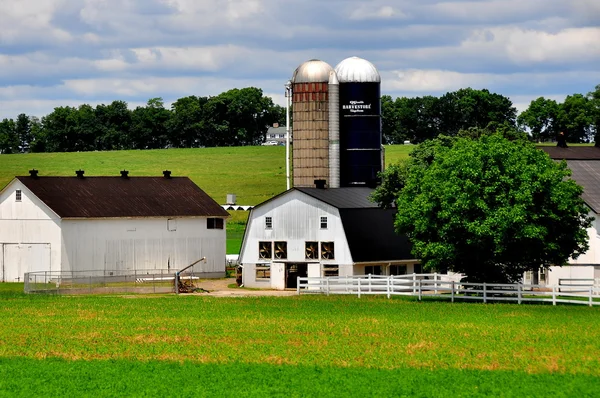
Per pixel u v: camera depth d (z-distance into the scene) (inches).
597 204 6304.1
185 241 7426.2
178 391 3046.3
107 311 5027.1
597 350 3668.8
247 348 3779.5
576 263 6195.9
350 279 5816.9
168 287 6269.7
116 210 7111.2
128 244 7130.9
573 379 3157.0
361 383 3120.1
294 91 7691.9
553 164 5418.3
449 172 5354.3
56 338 4072.3
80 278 6432.1
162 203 7431.1
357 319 4594.0
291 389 3053.6
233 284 6939.0
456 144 5585.6
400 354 3614.7
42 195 6934.1
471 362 3449.8
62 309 5137.8
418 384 3102.9
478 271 5556.1
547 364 3405.5
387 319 4584.2
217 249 7608.3
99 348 3816.4
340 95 7657.5
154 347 3821.4
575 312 4832.7
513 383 3105.3
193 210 7475.4
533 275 6250.0
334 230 6412.4
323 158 7632.9
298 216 6540.4
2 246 7071.9
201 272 7509.8
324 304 5319.9
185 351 3725.4
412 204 5487.2
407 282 5634.8
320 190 6811.0
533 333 4079.7
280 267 6574.8
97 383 3166.8
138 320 4635.8
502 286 5359.3
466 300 5516.7
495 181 5226.4
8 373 3329.2
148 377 3248.0
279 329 4276.6
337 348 3754.9
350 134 7623.0
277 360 3526.1
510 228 5177.2
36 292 6077.8
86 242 6929.1
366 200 6870.1
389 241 6569.9
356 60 7731.3
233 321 4564.5
